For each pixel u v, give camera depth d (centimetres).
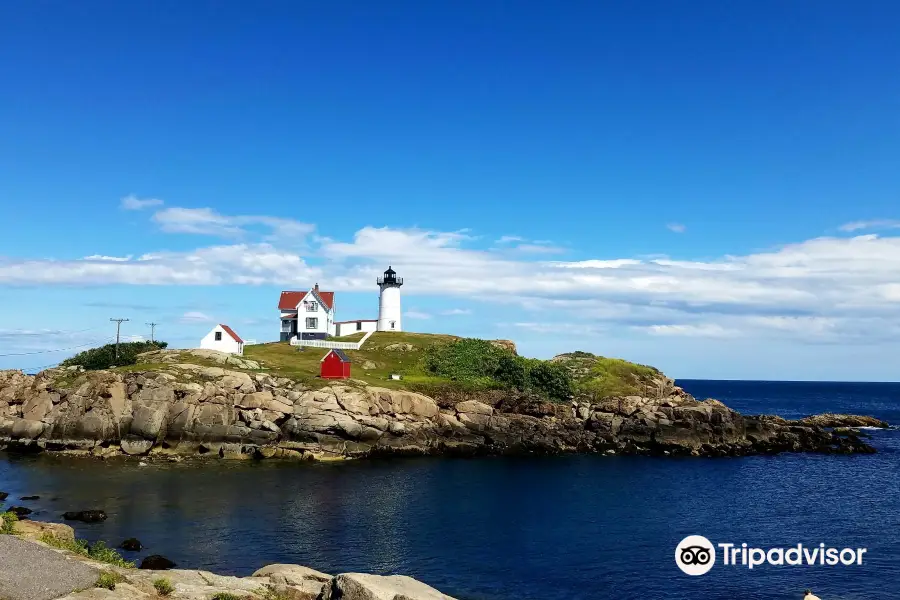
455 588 3388
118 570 2319
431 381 8806
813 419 12300
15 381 7888
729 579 3609
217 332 9625
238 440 7025
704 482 6303
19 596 1927
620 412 8588
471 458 7475
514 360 9700
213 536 4088
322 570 3556
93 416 6938
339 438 7244
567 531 4453
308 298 11600
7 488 5288
